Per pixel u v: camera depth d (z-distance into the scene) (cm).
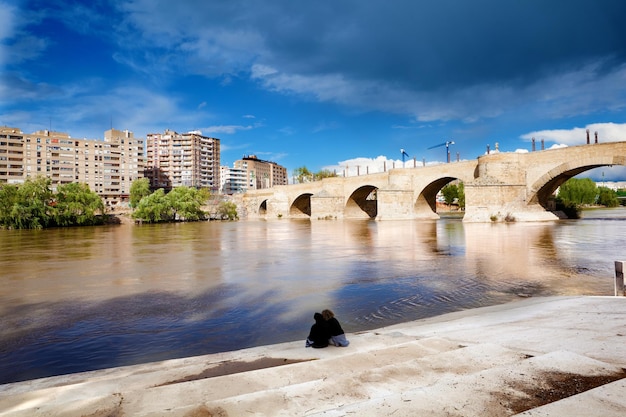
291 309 1351
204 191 12744
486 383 454
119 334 1131
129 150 15175
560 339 705
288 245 3553
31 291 1756
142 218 10069
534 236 3569
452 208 15038
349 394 456
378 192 8175
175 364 821
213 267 2339
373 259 2472
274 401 440
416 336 865
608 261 2119
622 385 421
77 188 9188
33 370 888
